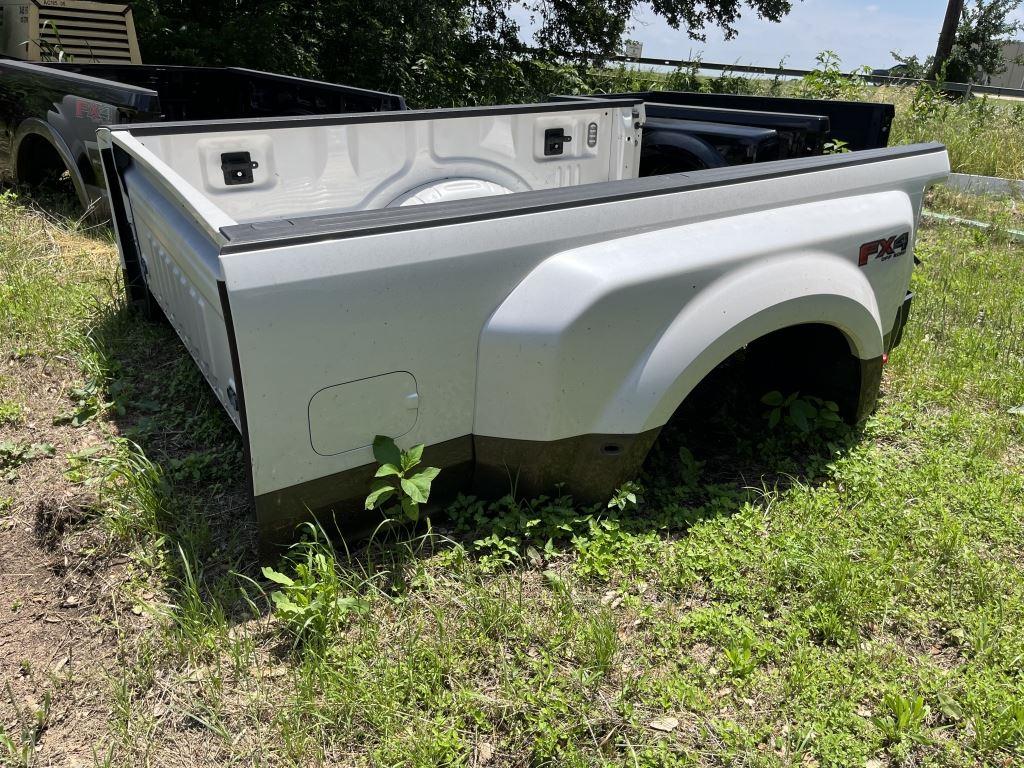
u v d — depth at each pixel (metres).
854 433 3.64
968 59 32.12
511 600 2.60
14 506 3.02
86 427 3.57
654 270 2.65
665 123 5.80
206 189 3.72
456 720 2.21
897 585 2.71
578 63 18.19
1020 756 2.15
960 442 3.68
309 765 2.10
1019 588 2.73
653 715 2.25
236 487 3.16
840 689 2.32
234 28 10.99
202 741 2.17
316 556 2.53
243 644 2.39
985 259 6.35
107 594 2.63
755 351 3.79
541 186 4.82
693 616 2.55
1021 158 9.97
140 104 4.96
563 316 2.55
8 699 2.28
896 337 3.77
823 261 3.03
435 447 2.70
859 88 12.73
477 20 16.64
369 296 2.34
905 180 3.47
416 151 4.24
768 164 3.21
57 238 5.64
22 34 7.15
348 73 13.09
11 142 6.29
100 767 2.06
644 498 3.16
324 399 2.40
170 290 3.47
